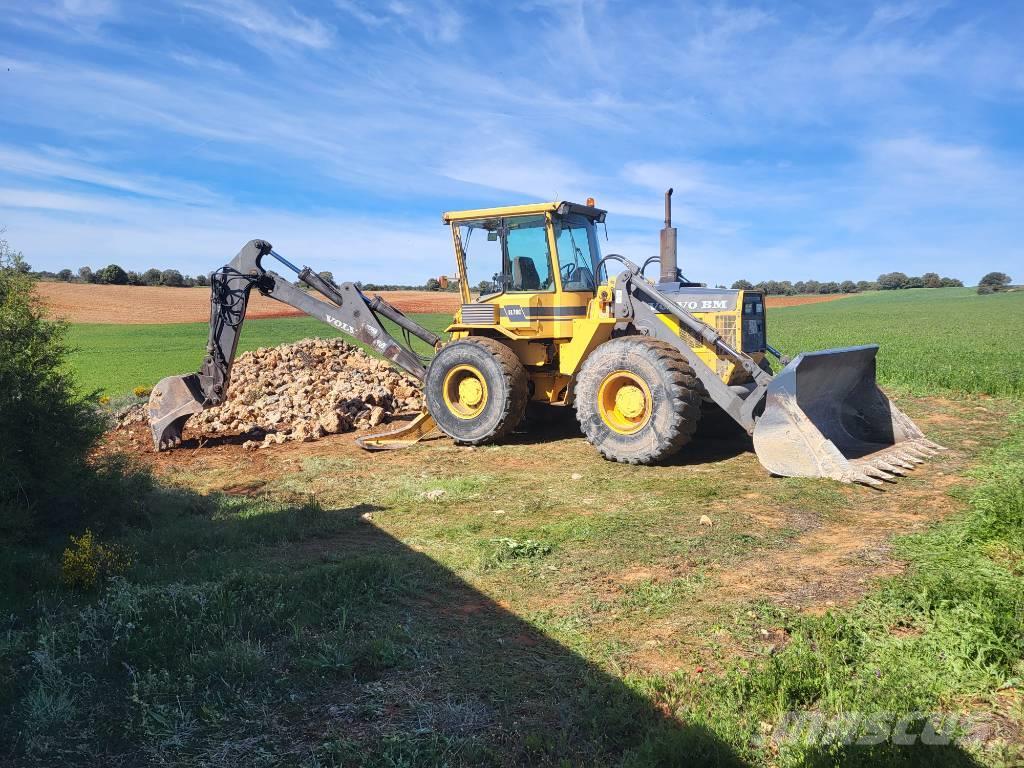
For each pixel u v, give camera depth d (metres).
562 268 9.12
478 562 4.83
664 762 2.65
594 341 8.79
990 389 12.44
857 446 7.87
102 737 2.93
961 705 2.99
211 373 9.98
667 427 7.67
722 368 8.27
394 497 6.84
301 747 2.82
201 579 4.56
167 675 3.28
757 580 4.45
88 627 3.74
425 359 10.29
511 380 9.04
